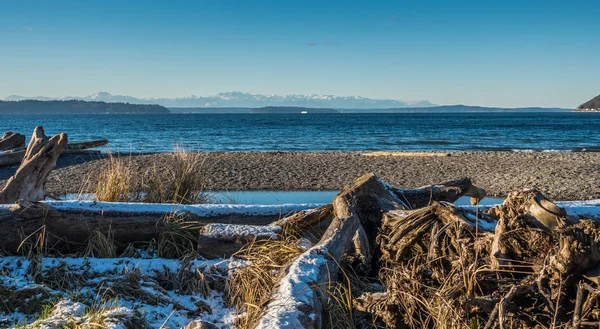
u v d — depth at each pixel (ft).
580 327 9.11
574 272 9.75
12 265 14.39
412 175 48.14
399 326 11.36
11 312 11.48
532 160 62.08
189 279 13.73
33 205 15.80
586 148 96.63
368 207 15.97
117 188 21.45
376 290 13.14
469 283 10.75
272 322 9.37
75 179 42.86
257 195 37.60
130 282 12.95
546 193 38.65
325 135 146.72
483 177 46.93
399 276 12.06
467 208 15.03
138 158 58.65
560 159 63.93
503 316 9.14
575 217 11.94
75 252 16.24
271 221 17.52
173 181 23.17
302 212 16.70
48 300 11.84
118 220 16.33
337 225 14.44
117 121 317.42
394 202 16.24
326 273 12.10
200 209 17.11
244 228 15.51
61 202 16.30
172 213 16.74
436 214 13.16
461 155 68.74
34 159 20.49
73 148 65.67
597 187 41.11
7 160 52.08
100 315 10.47
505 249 11.04
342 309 11.55
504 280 10.59
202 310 12.35
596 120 338.54
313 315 10.04
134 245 16.67
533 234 10.91
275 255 14.07
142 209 16.63
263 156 65.82
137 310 11.29
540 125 236.02
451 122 291.17
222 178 45.68
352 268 14.06
